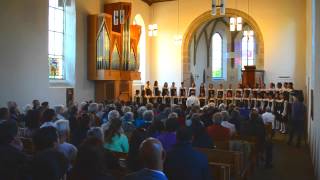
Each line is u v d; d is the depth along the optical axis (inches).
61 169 136.3
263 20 729.0
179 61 810.2
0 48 438.3
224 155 227.1
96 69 617.0
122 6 653.9
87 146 119.9
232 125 323.6
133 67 690.8
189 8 801.6
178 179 147.4
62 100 560.1
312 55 422.6
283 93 627.8
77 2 598.2
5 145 149.3
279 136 563.2
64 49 593.0
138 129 202.8
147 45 831.7
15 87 461.4
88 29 623.8
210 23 1019.9
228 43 1023.6
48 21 522.3
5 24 445.4
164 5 829.8
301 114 469.1
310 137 441.4
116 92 655.8
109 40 625.9
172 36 820.6
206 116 342.3
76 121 283.0
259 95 674.2
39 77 505.0
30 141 247.0
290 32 704.4
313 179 318.0
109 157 175.5
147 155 110.8
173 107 382.3
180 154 149.3
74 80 591.5
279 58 713.0
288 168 359.3
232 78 1021.2
